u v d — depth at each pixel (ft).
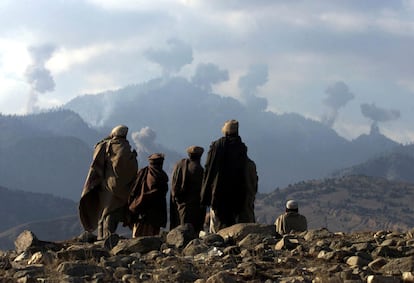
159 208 52.65
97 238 41.88
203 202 48.88
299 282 24.81
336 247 33.76
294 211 51.29
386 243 35.17
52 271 27.86
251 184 48.65
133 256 32.17
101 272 27.78
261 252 32.45
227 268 28.96
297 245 34.68
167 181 53.21
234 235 37.17
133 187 52.70
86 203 47.98
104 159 47.60
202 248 33.35
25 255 34.37
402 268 27.32
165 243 35.60
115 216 47.44
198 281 25.30
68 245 37.45
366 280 25.31
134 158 47.65
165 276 26.99
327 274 26.08
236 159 48.24
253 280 25.90
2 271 29.12
